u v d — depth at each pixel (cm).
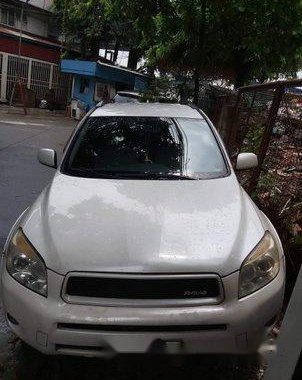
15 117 1728
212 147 375
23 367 278
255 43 831
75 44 2261
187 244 245
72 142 379
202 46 849
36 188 679
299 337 193
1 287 262
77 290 235
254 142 584
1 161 852
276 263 258
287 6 777
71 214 275
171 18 848
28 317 239
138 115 408
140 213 273
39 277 243
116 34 2125
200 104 1423
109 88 2159
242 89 650
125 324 225
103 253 240
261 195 477
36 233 264
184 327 228
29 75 2161
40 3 2302
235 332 231
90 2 1242
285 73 1113
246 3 765
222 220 270
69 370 276
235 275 235
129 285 231
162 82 1135
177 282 232
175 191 307
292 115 448
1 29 2038
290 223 398
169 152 364
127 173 343
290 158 445
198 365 280
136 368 277
